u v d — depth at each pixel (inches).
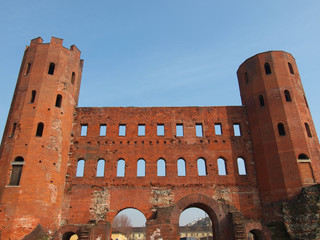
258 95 1364.4
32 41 1402.6
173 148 1341.0
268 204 1192.2
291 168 1165.7
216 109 1438.2
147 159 1315.2
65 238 1177.4
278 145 1222.9
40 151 1169.4
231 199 1240.2
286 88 1320.1
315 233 997.8
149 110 1425.9
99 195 1236.5
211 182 1272.1
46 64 1327.5
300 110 1289.4
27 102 1240.2
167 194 1242.0
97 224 1127.0
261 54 1421.0
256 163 1300.4
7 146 1171.9
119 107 1429.6
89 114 1411.2
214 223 1202.0
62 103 1318.9
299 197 1101.7
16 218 1032.2
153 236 1104.8
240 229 1051.9
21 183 1088.2
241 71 1505.9
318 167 1190.3
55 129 1251.8
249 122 1391.5
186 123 1401.3
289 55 1429.6
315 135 1289.4
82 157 1315.2
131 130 1378.0
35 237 1027.3
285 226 1079.0
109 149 1332.4
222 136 1376.7
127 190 1247.5
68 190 1245.1
